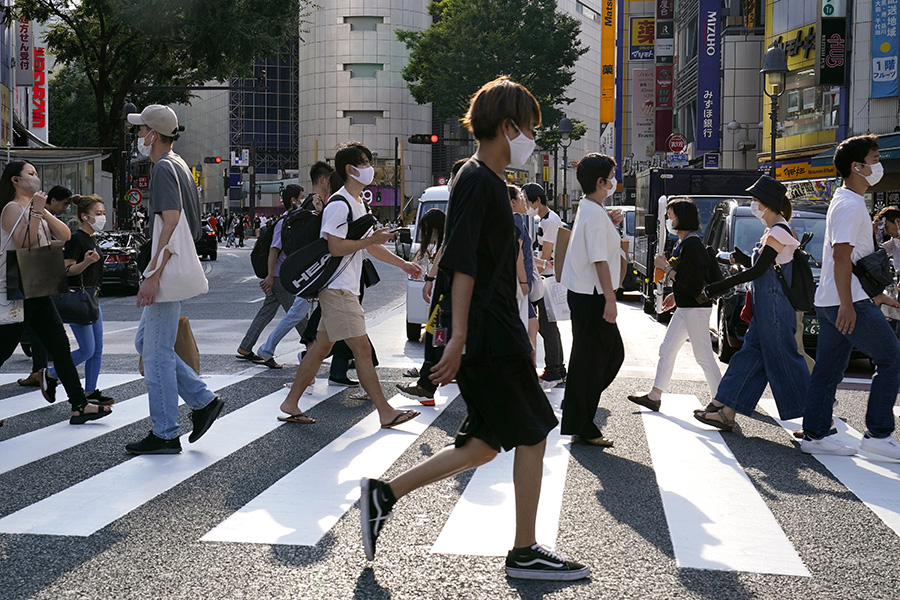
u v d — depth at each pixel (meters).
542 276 8.95
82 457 5.86
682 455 6.11
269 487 5.15
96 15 31.17
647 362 10.90
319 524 4.49
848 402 8.41
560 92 54.78
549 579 3.77
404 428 6.82
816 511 4.84
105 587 3.67
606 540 4.30
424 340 7.64
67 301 7.29
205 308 18.02
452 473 3.83
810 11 31.62
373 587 3.68
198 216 5.95
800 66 32.16
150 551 4.09
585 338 6.29
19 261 6.39
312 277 6.62
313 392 8.35
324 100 90.25
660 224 17.12
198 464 5.68
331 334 6.75
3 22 30.72
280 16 29.81
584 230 6.27
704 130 38.44
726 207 13.37
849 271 5.85
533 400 3.74
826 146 30.80
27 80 36.25
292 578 3.77
